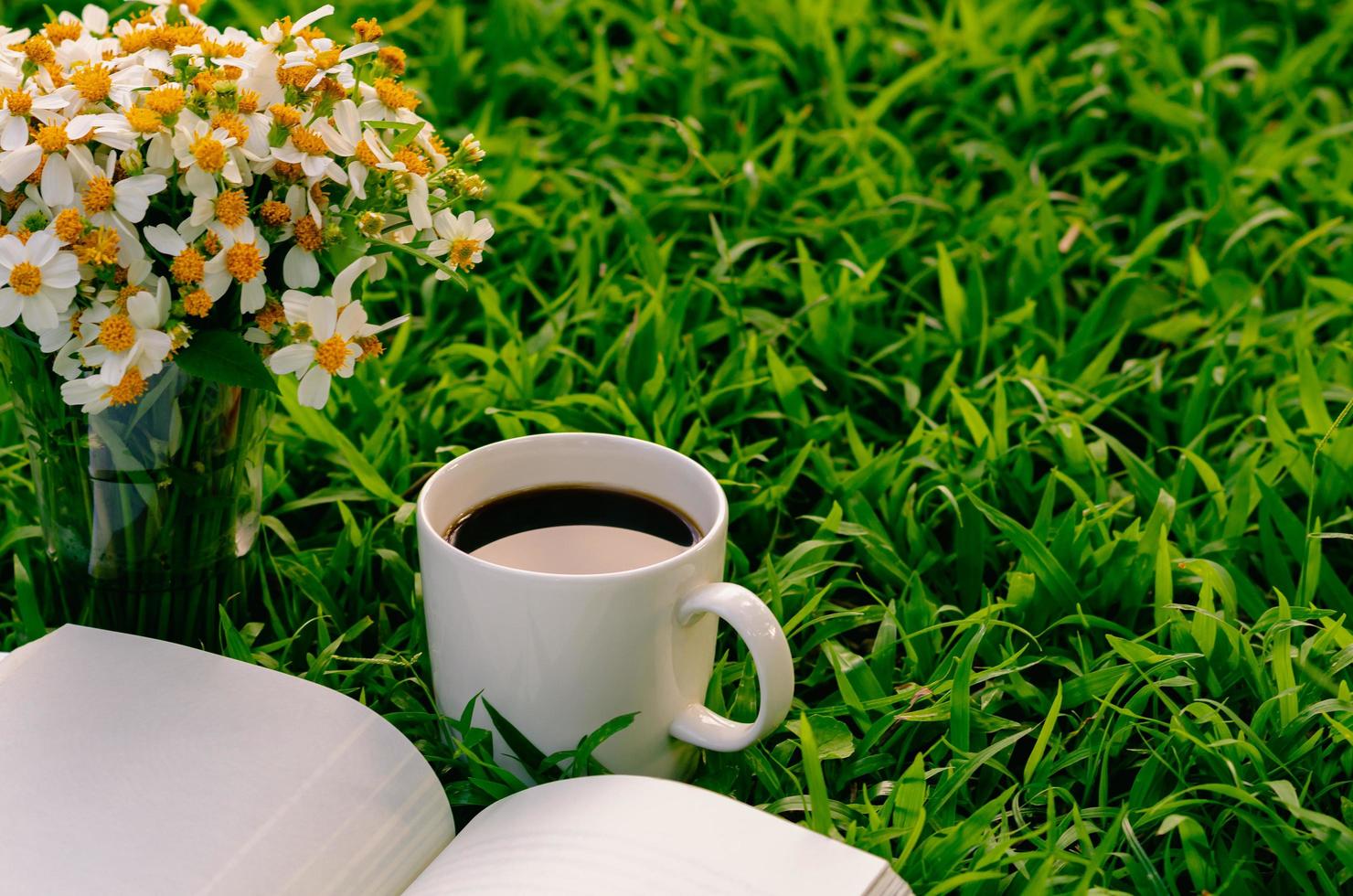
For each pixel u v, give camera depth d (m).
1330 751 0.93
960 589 1.01
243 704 0.88
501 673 0.89
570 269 1.17
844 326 1.13
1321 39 1.39
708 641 0.90
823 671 0.97
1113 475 1.07
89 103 0.86
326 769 0.87
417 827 0.87
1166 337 1.15
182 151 0.85
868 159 1.24
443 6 1.50
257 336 0.88
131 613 0.93
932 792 0.93
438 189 0.90
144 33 0.88
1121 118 1.37
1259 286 1.16
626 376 1.11
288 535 1.01
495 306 1.12
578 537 0.92
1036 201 1.22
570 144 1.32
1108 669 0.95
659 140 1.29
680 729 0.90
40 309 0.84
